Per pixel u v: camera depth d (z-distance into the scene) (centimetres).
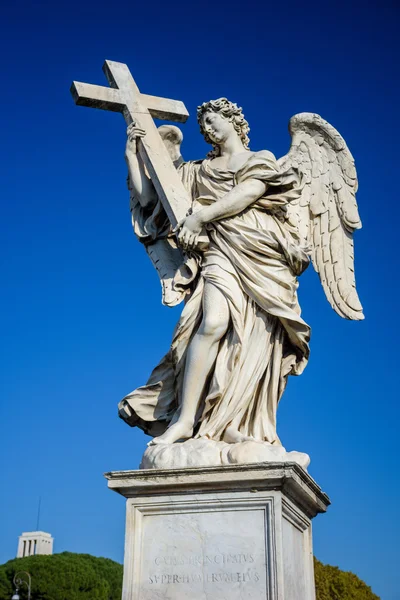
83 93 651
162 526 471
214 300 539
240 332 535
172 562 461
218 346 541
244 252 553
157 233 641
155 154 640
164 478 472
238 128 625
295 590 477
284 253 555
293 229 601
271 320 551
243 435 509
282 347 555
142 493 479
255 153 591
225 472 462
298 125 696
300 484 473
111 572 4719
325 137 693
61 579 4262
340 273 664
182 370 551
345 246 673
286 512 473
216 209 559
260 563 446
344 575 3106
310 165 689
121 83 679
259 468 457
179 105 691
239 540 455
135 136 650
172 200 605
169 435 517
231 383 530
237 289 545
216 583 449
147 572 463
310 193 681
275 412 541
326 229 676
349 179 682
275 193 582
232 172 594
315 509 534
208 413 530
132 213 656
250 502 460
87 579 4375
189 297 573
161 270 629
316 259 670
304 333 547
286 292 553
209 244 569
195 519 467
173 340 550
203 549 458
